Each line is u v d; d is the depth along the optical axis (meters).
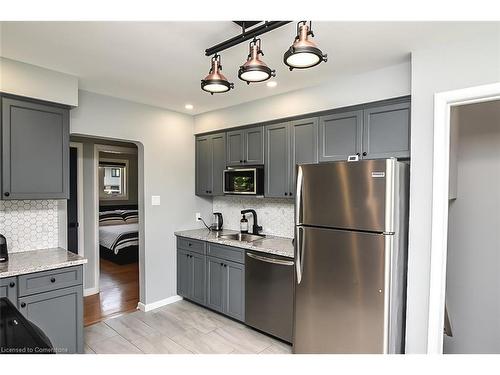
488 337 2.41
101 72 2.57
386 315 2.00
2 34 1.92
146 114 3.57
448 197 2.07
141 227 3.64
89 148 4.11
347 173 2.14
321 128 2.85
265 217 3.71
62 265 2.35
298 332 2.41
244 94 3.19
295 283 2.42
